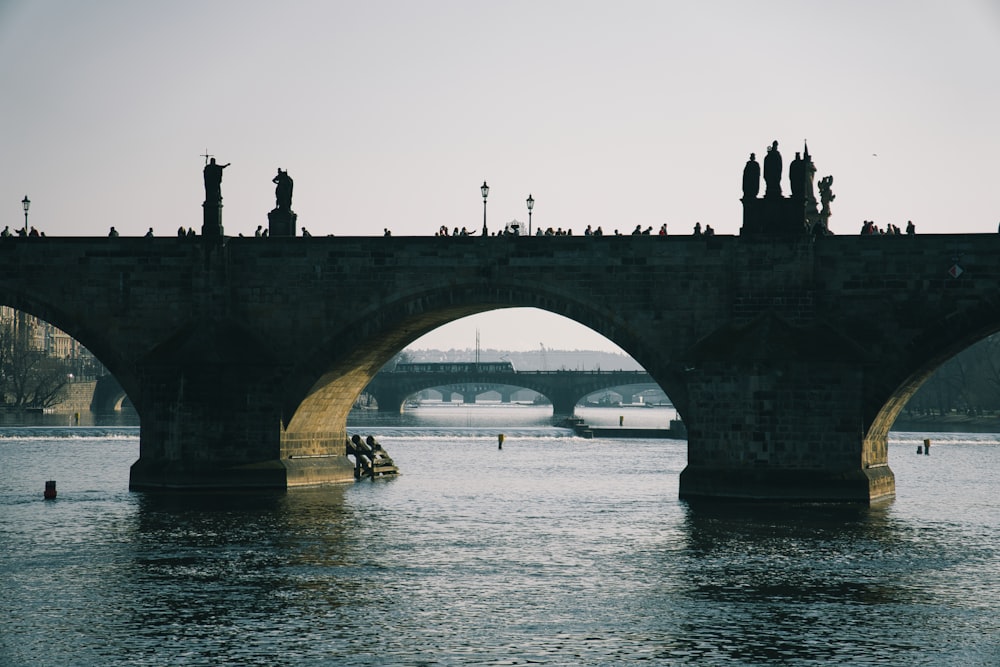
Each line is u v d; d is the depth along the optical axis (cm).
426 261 9019
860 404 8344
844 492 8312
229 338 9069
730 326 8606
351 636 5066
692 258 8688
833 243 8488
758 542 7106
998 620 5366
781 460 8319
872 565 6469
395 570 6325
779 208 8550
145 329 9231
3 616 5338
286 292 9138
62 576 6119
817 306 8512
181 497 8800
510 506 8975
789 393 8294
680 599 5706
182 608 5497
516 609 5516
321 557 6656
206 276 9125
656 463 14012
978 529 7700
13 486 10119
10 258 9338
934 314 8369
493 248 8931
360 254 9069
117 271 9250
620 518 8231
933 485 11175
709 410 8450
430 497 9512
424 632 5131
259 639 5012
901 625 5281
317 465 9875
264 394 9081
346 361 9312
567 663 4734
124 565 6384
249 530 7481
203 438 9031
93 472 11744
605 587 5950
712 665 4728
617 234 8869
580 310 8844
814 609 5538
